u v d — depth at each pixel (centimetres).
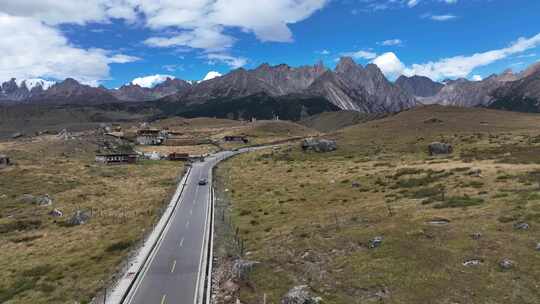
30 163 13825
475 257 3114
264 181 9712
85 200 9162
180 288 3594
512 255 3028
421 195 5431
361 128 19388
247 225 5688
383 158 11219
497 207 4119
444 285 2823
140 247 4922
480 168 6538
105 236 6059
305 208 6241
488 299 2573
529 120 17262
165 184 11081
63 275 4447
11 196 9375
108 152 18975
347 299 2917
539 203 3959
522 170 5759
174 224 6169
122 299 3366
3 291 4094
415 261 3253
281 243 4472
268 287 3384
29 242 6062
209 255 4481
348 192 6881
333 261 3650
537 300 2472
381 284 3022
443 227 3828
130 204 8488
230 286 3516
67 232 6531
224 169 12912
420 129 16575
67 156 16562
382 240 3797
